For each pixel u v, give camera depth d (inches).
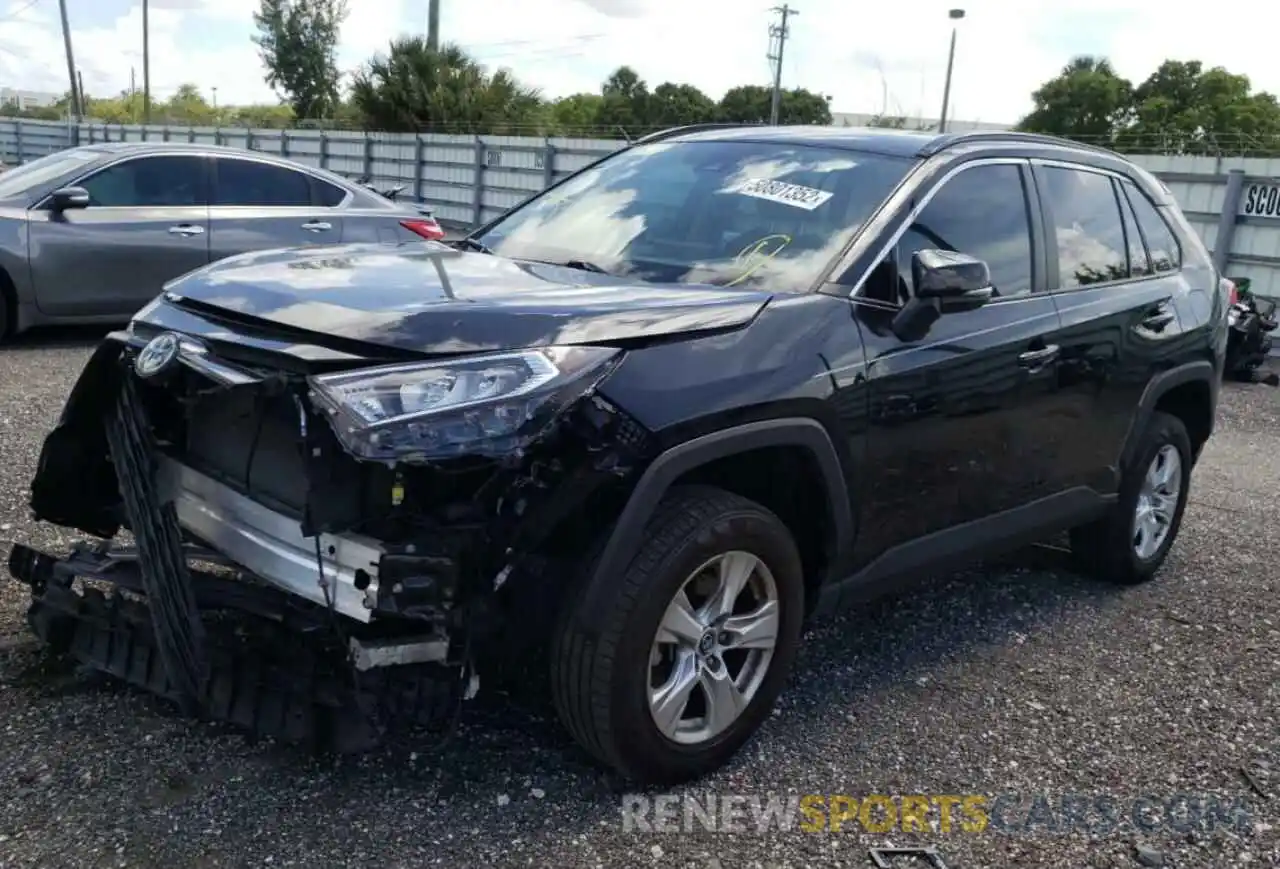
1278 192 511.2
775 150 170.1
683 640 124.9
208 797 119.9
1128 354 187.3
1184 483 214.4
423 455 104.3
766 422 126.5
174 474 136.3
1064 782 137.6
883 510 145.9
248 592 128.1
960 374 151.8
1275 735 152.9
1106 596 202.7
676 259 152.5
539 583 119.8
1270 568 222.8
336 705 115.3
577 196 178.9
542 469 111.3
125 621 133.4
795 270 144.6
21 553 143.4
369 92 1245.1
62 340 371.9
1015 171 174.4
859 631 178.7
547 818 121.1
